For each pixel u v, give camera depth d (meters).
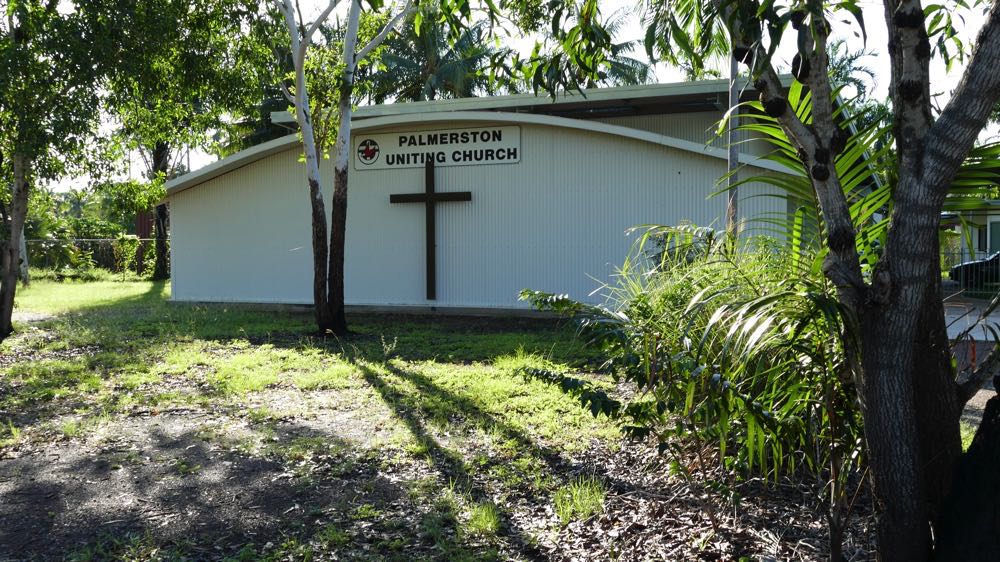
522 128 15.90
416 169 16.64
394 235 16.83
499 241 16.12
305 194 17.36
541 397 8.01
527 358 10.34
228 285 18.03
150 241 31.12
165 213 32.31
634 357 3.99
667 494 5.02
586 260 15.55
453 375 9.41
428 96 33.41
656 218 15.05
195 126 14.10
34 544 4.53
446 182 16.45
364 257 17.05
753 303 3.12
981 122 2.80
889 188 3.49
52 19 10.69
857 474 4.94
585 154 15.49
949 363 3.29
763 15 2.66
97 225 40.38
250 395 8.40
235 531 4.67
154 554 4.34
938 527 3.17
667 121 17.97
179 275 18.38
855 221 3.60
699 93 15.33
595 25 4.36
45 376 9.55
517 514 4.88
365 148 16.92
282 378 9.33
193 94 13.16
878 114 3.64
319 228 13.35
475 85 33.53
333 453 6.14
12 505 5.14
